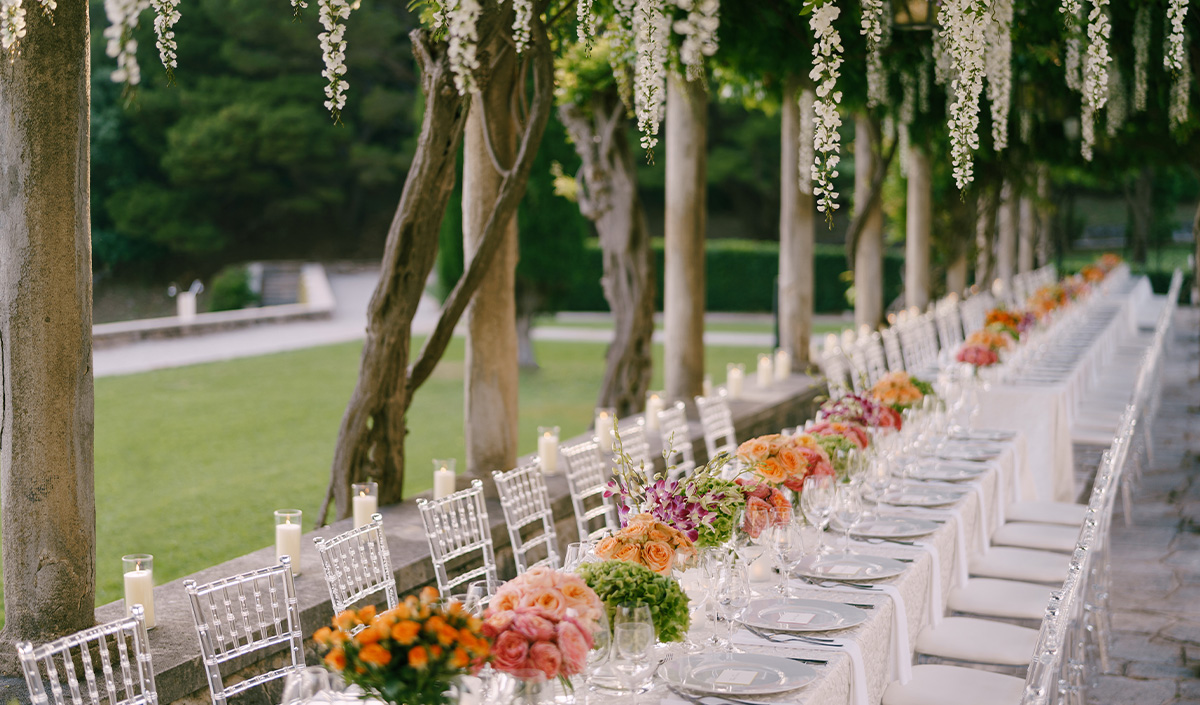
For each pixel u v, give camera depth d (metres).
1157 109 8.56
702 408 5.64
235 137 26.89
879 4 4.21
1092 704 3.93
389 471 4.79
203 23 27.62
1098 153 10.89
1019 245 17.27
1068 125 9.77
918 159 11.23
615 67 4.67
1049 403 6.67
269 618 3.26
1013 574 4.21
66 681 2.91
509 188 4.57
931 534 3.63
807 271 9.16
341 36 3.11
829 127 3.59
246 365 15.05
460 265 13.57
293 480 8.18
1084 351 8.83
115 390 12.56
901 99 8.10
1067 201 22.89
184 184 28.27
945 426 5.37
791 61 6.24
